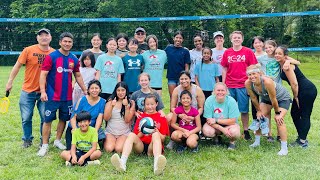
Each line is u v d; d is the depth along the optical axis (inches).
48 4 877.8
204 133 185.0
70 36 177.5
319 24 888.9
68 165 158.4
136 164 161.2
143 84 187.5
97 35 229.3
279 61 189.3
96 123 177.5
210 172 150.5
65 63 177.8
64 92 178.5
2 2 976.9
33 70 183.0
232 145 183.8
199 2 828.6
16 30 873.5
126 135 183.9
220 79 225.0
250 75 175.2
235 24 811.4
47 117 176.2
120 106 184.7
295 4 920.3
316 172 147.9
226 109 184.9
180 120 186.4
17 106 295.4
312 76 542.9
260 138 203.5
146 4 815.7
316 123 235.5
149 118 169.9
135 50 217.6
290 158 166.7
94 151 162.9
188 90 190.9
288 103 179.8
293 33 938.1
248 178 142.6
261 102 193.3
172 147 186.1
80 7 852.0
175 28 788.6
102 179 143.0
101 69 208.8
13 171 150.3
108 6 818.2
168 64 230.7
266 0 927.0
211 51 219.1
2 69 679.7
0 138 202.2
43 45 183.5
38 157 170.6
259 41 216.4
